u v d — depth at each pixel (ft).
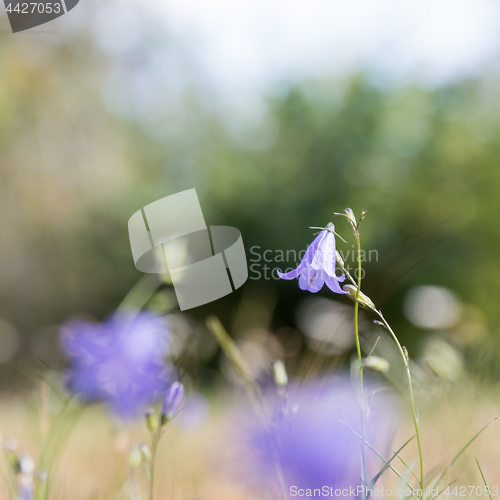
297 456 6.46
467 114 56.65
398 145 57.06
